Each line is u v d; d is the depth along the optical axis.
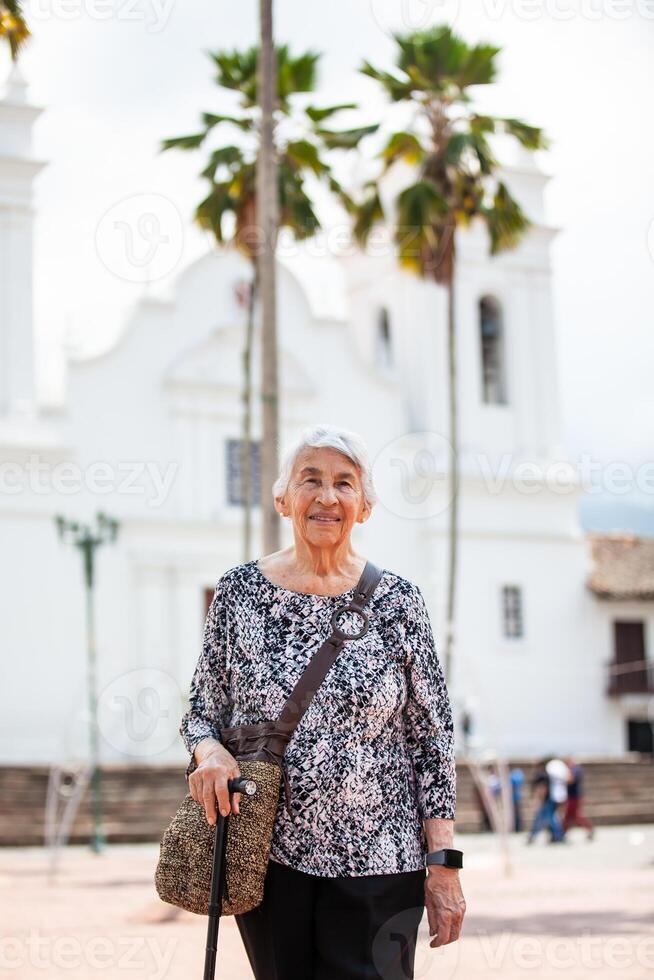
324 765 3.72
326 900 3.69
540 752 36.84
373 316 39.81
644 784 32.41
